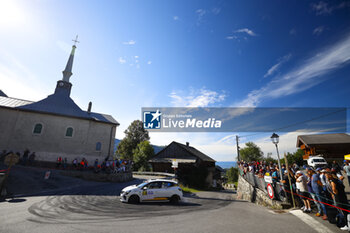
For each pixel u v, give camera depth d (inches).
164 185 397.1
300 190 281.0
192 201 436.1
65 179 611.2
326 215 227.0
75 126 959.6
